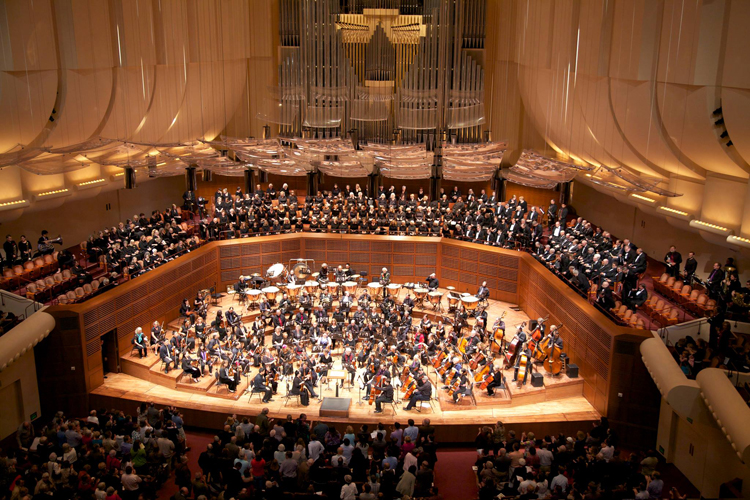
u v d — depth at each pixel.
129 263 22.27
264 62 28.55
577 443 15.36
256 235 27.33
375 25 27.39
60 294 19.91
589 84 20.86
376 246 27.42
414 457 14.51
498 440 16.17
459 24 26.14
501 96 28.12
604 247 22.58
